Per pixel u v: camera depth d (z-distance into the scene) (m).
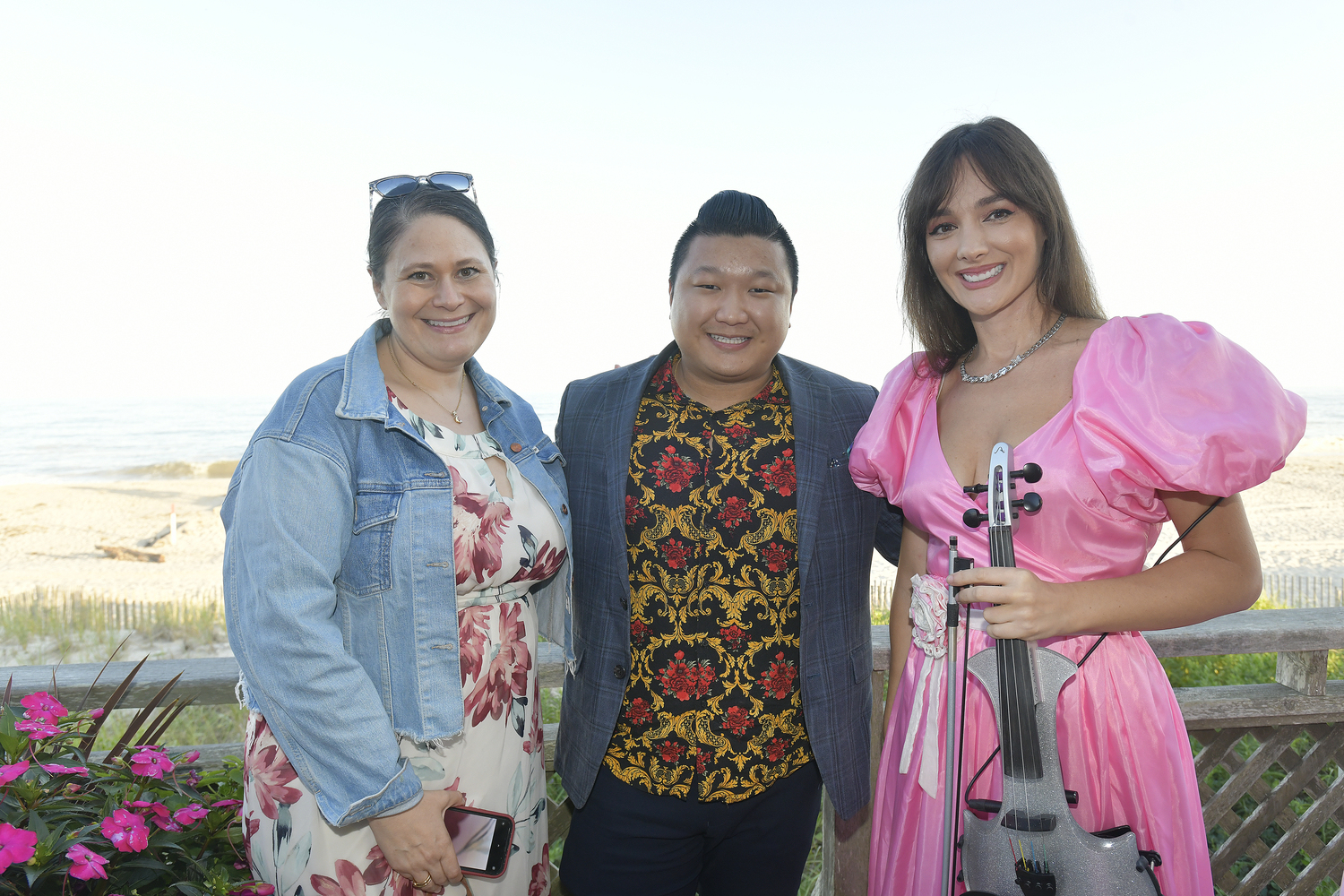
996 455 1.32
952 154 1.54
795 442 1.79
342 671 1.31
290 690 1.29
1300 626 2.23
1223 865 2.54
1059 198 1.53
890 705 1.73
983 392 1.57
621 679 1.76
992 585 1.28
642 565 1.77
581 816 1.87
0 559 28.59
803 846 1.86
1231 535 1.37
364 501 1.45
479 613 1.52
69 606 16.89
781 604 1.76
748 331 1.71
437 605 1.44
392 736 1.34
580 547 1.85
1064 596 1.29
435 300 1.50
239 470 1.49
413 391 1.60
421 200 1.52
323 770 1.32
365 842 1.40
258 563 1.32
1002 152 1.50
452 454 1.53
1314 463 57.41
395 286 1.50
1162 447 1.26
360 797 1.29
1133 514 1.39
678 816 1.76
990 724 1.46
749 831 1.82
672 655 1.75
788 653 1.77
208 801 1.76
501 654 1.54
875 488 1.75
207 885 1.51
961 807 1.39
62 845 1.43
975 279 1.55
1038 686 1.28
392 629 1.44
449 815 1.42
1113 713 1.41
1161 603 1.32
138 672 2.06
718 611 1.75
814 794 1.87
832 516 1.80
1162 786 1.40
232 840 1.70
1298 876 2.52
